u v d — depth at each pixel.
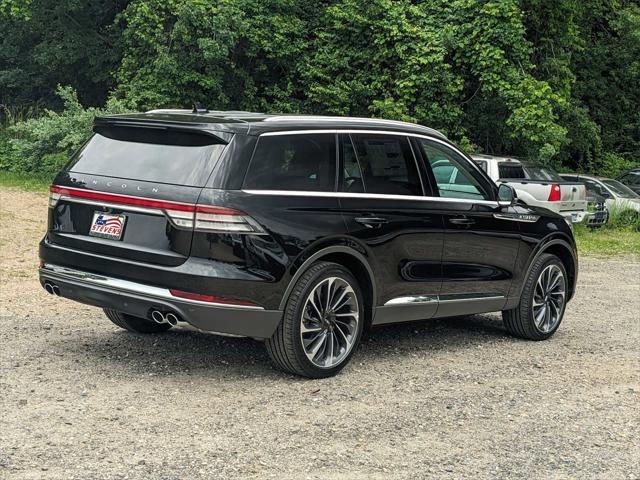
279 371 6.32
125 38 22.97
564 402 6.00
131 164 6.00
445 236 6.99
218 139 5.76
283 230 5.79
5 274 9.90
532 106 20.48
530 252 7.87
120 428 4.89
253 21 21.73
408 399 5.83
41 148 19.92
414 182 6.86
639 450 5.05
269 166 5.87
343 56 22.36
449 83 21.11
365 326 6.58
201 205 5.57
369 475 4.39
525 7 22.61
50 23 24.81
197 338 7.26
